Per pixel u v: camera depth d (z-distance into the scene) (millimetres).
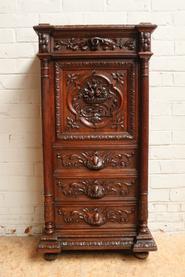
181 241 2197
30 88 2170
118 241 1948
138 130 1877
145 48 1751
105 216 1959
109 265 1933
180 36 2121
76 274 1854
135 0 2090
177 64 2146
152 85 2164
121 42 1781
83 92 1841
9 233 2295
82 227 1962
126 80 1834
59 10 2092
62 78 1829
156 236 2266
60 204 1942
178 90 2174
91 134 1885
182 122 2209
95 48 1775
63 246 1934
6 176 2260
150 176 2264
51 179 1902
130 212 1960
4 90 2168
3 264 1951
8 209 2285
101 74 1822
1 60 2141
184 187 2277
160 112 2195
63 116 1866
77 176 1916
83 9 2094
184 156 2246
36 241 2227
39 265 1939
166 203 2285
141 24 1726
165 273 1855
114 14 2100
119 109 1858
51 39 1776
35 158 2240
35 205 2285
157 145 2232
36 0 2084
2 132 2211
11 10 2092
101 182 1928
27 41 2123
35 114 2193
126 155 1905
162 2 2092
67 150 1896
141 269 1893
